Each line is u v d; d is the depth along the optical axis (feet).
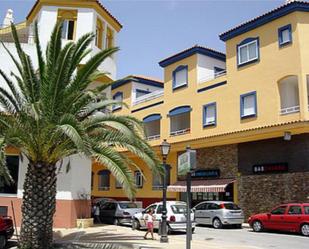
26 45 74.43
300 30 81.71
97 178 145.07
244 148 91.30
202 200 102.63
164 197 56.65
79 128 39.63
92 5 80.28
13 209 62.59
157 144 115.96
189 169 33.14
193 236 65.62
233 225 80.89
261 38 89.35
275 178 82.79
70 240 53.36
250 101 89.81
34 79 46.32
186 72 109.60
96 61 45.91
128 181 40.45
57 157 45.91
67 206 69.31
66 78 45.55
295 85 86.28
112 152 42.11
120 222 81.35
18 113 44.73
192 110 105.50
